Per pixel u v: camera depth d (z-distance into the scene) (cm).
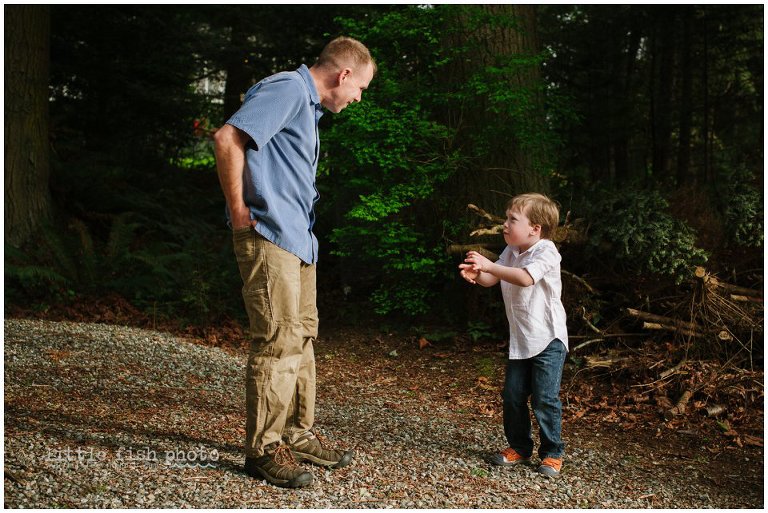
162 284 787
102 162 1100
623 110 1138
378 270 878
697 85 1261
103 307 754
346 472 327
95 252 887
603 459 392
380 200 684
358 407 483
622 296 621
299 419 335
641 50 1348
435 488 316
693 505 329
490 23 719
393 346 696
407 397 534
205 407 428
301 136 299
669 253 566
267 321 298
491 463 362
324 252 959
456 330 719
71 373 473
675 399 519
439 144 733
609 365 558
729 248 611
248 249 296
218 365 557
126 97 1141
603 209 611
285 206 298
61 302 760
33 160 862
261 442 302
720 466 396
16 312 717
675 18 1127
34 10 869
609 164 1243
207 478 300
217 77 1491
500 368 615
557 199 716
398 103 698
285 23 1197
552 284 350
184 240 987
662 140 1201
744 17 1083
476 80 699
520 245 361
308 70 310
